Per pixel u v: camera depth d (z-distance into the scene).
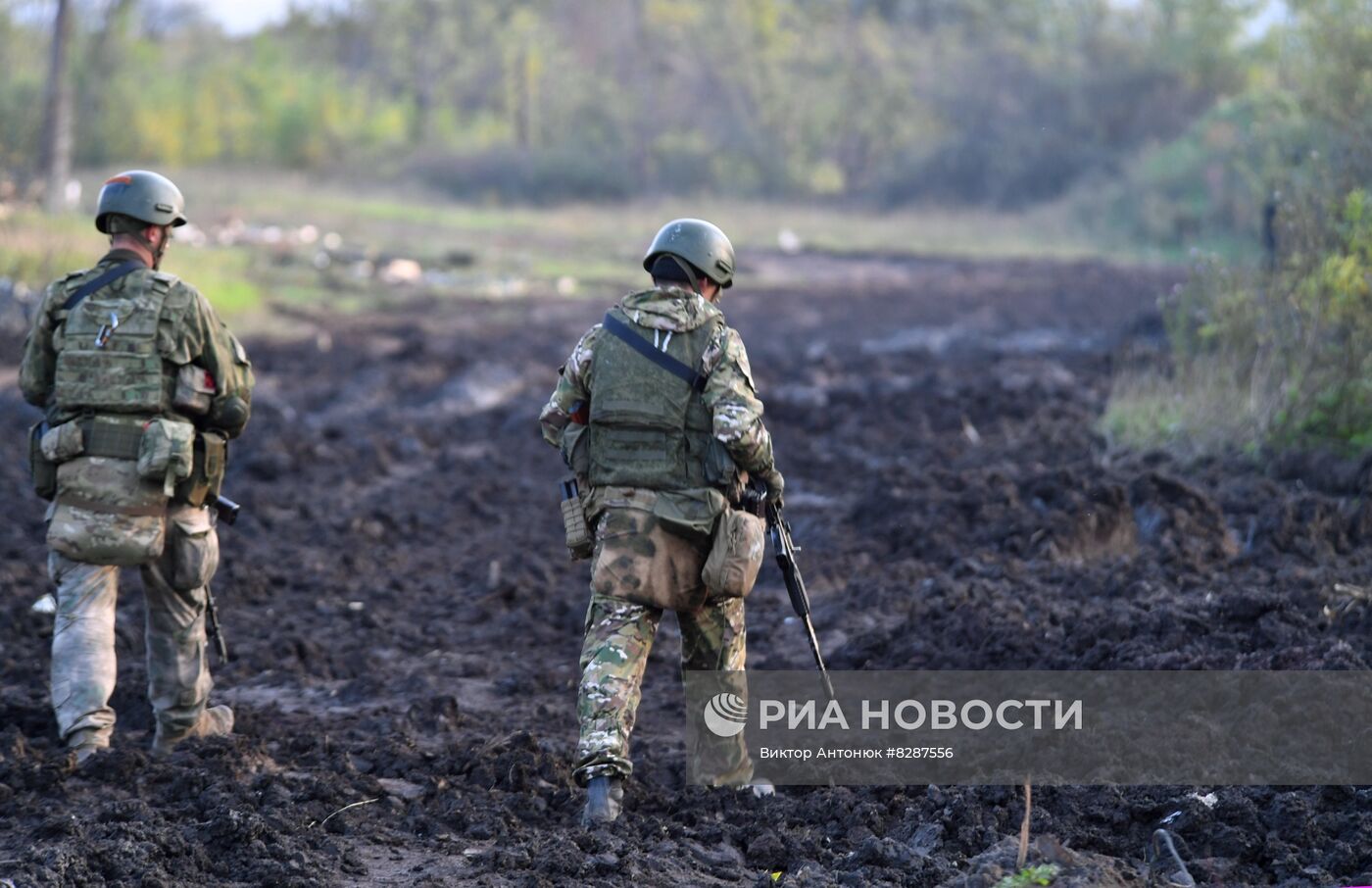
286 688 16.47
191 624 13.58
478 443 31.75
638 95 151.50
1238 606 15.59
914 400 32.91
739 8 156.62
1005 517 21.09
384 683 16.53
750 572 11.40
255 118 131.25
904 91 144.62
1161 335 37.34
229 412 13.45
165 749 13.53
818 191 143.00
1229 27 124.75
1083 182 115.00
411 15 176.50
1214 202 85.00
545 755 13.30
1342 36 32.19
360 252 68.38
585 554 11.98
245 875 10.48
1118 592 17.55
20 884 9.80
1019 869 9.75
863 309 54.72
